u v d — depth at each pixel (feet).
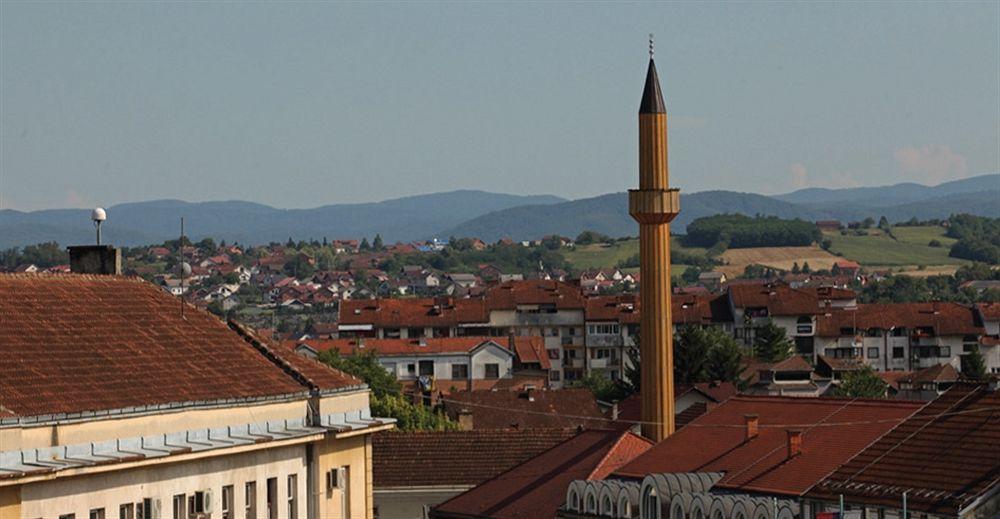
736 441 405.59
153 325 270.87
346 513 296.51
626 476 414.00
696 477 380.99
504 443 486.79
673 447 420.36
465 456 480.23
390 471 479.41
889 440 349.20
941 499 309.42
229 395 264.72
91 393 236.63
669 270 531.91
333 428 287.28
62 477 220.02
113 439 235.20
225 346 282.36
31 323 246.88
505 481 440.86
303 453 282.36
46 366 237.04
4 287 250.98
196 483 251.80
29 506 215.51
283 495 276.00
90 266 287.69
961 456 322.96
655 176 529.45
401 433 490.90
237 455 262.47
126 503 235.81
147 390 247.91
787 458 377.30
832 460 363.56
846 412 394.73
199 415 255.50
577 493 402.72
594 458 434.71
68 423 226.17
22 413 220.02
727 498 357.41
